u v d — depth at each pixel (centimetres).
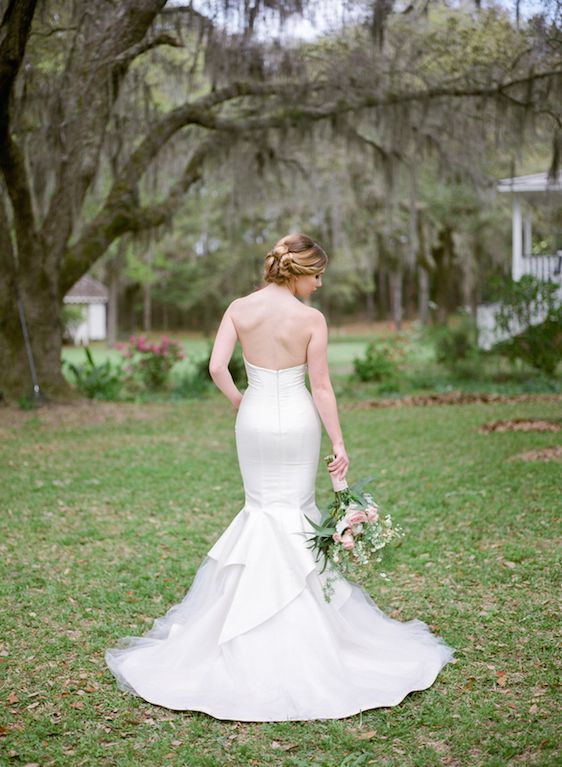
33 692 348
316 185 1827
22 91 1027
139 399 1437
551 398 1314
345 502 348
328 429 355
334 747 299
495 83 1217
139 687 345
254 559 349
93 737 309
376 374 1712
